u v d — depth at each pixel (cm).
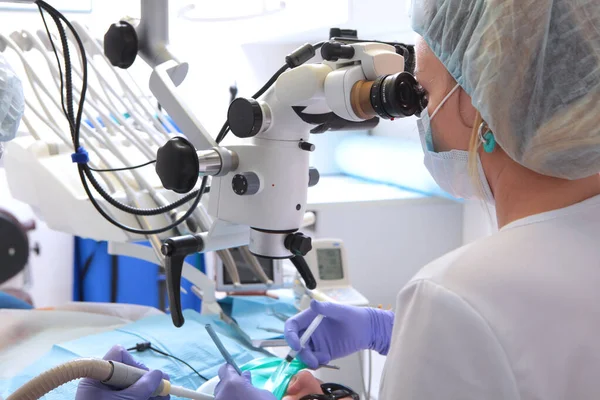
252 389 82
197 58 260
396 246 202
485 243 66
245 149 84
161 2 96
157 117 168
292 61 83
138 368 88
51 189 146
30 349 129
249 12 187
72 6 188
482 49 65
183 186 78
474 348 59
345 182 234
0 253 226
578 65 64
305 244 85
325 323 108
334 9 170
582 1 64
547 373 58
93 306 162
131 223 139
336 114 82
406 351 64
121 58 97
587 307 61
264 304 154
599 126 63
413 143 204
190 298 200
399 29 193
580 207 68
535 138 65
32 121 168
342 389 99
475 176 73
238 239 92
